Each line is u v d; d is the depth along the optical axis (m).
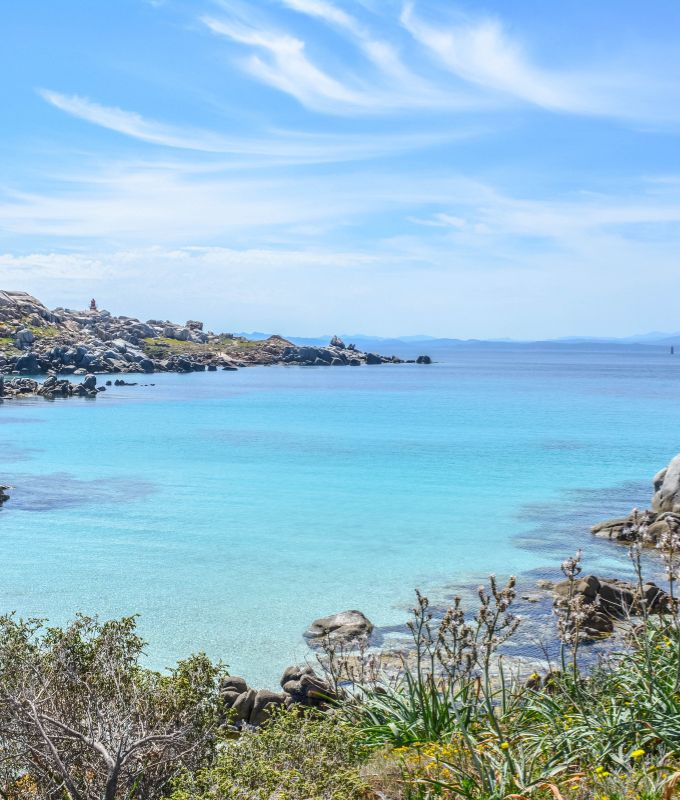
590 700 7.97
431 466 49.72
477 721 7.88
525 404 103.94
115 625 8.47
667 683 7.80
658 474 35.59
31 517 34.41
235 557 27.38
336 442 62.66
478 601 21.92
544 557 27.34
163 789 7.59
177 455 55.06
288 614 21.11
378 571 25.53
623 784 6.09
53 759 7.32
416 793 6.41
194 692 7.96
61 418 84.06
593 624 17.55
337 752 7.12
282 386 145.75
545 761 6.74
